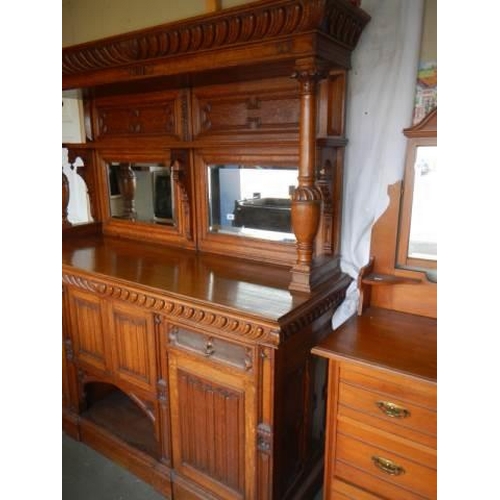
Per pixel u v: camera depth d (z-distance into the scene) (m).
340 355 1.23
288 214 1.74
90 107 2.34
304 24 1.24
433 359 1.20
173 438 1.70
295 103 1.63
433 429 1.15
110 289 1.71
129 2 2.13
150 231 2.24
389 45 1.47
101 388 2.26
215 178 1.92
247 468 1.49
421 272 1.46
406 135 1.41
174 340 1.58
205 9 1.86
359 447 1.29
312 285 1.48
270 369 1.34
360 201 1.62
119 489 1.83
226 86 1.79
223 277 1.66
